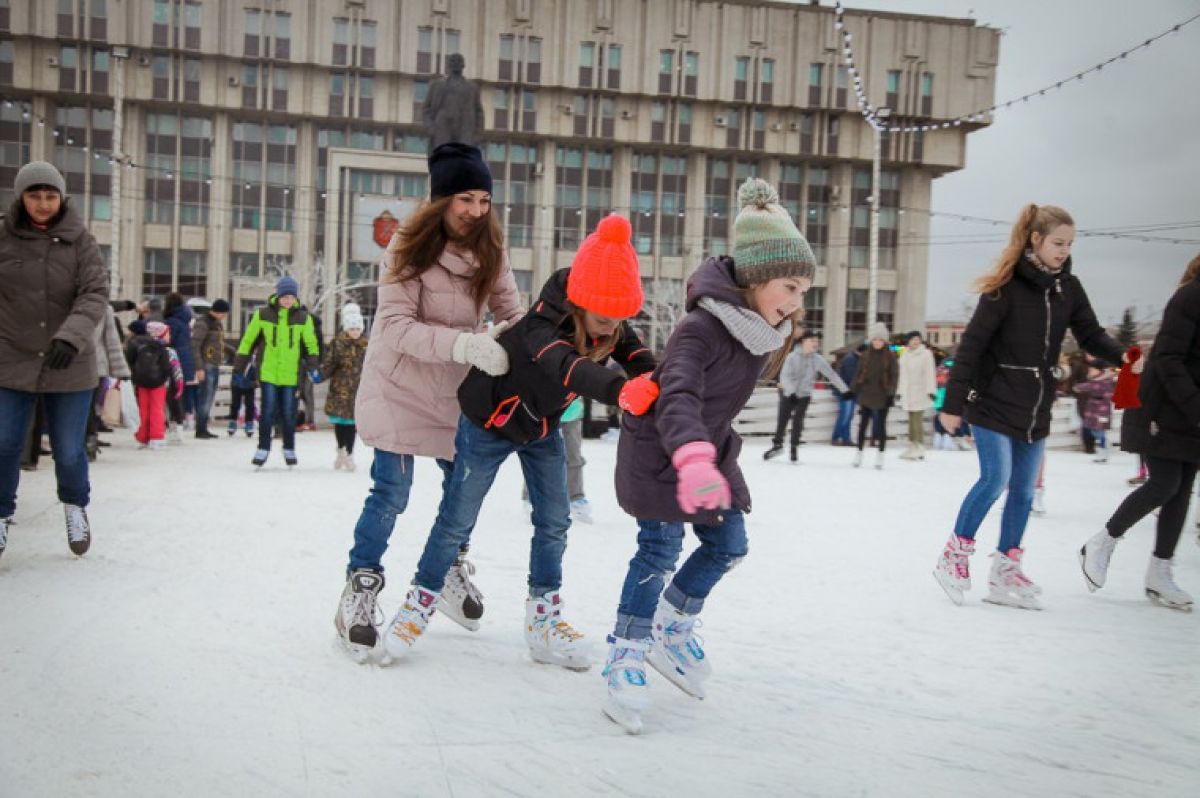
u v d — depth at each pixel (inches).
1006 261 163.3
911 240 1941.4
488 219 119.6
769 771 86.5
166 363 405.1
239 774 80.5
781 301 101.1
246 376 488.1
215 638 121.2
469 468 113.7
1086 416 556.7
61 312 156.6
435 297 118.7
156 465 336.2
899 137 1888.5
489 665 117.3
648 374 100.1
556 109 1782.7
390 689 105.2
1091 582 173.5
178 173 1710.1
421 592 115.6
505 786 80.6
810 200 1914.4
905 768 88.6
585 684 111.7
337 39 1702.8
